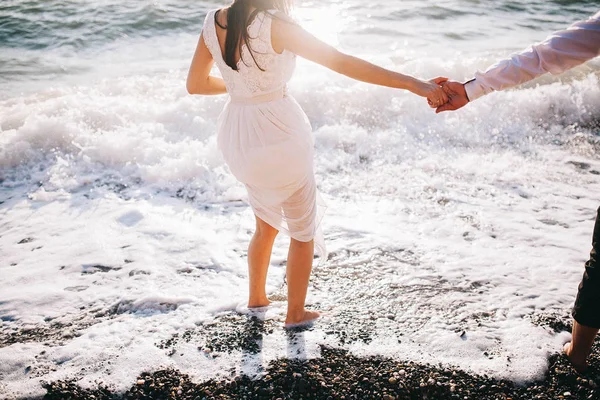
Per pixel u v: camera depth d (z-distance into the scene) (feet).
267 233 8.91
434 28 27.71
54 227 12.32
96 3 29.91
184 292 10.03
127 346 8.57
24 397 7.56
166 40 25.89
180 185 14.23
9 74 21.40
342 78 19.15
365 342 8.52
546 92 18.44
